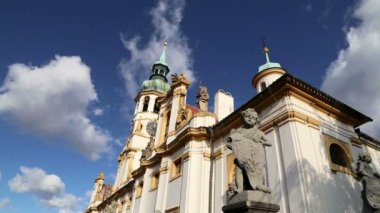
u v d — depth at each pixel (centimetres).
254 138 722
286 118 1423
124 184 3584
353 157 1552
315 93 1528
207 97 2395
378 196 1053
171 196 2064
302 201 1184
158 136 2773
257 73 2784
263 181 676
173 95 2748
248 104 1702
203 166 1961
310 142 1381
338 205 1280
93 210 4634
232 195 658
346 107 1642
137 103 4706
